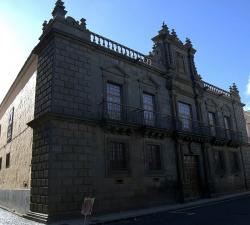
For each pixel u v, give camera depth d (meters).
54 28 17.34
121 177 18.69
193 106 27.55
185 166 24.52
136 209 18.98
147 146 21.41
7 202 22.45
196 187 24.97
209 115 30.19
